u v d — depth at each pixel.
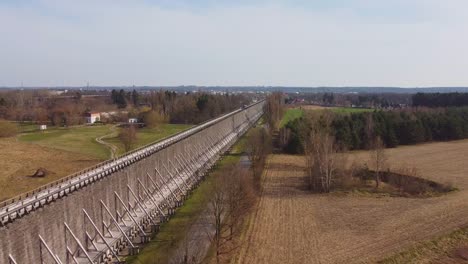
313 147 114.56
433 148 167.62
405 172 121.56
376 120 174.75
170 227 79.12
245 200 84.75
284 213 89.19
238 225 78.94
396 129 175.88
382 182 117.50
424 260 65.62
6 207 48.81
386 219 84.44
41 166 126.81
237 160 147.38
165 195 93.12
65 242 57.12
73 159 138.50
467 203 92.25
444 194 102.62
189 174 113.75
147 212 80.25
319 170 109.81
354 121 171.38
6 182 108.75
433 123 186.00
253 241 72.62
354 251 68.50
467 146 170.88
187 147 125.81
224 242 69.75
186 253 63.66
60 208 56.00
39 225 51.19
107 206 70.44
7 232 45.41
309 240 73.38
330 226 80.75
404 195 104.19
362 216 86.81
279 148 167.50
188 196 101.38
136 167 84.31
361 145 165.88
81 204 61.75
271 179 120.75
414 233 76.06
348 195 104.25
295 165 139.25
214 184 99.00
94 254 60.53
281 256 66.56
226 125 199.75
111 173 72.31
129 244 66.44
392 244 71.25
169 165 107.12
